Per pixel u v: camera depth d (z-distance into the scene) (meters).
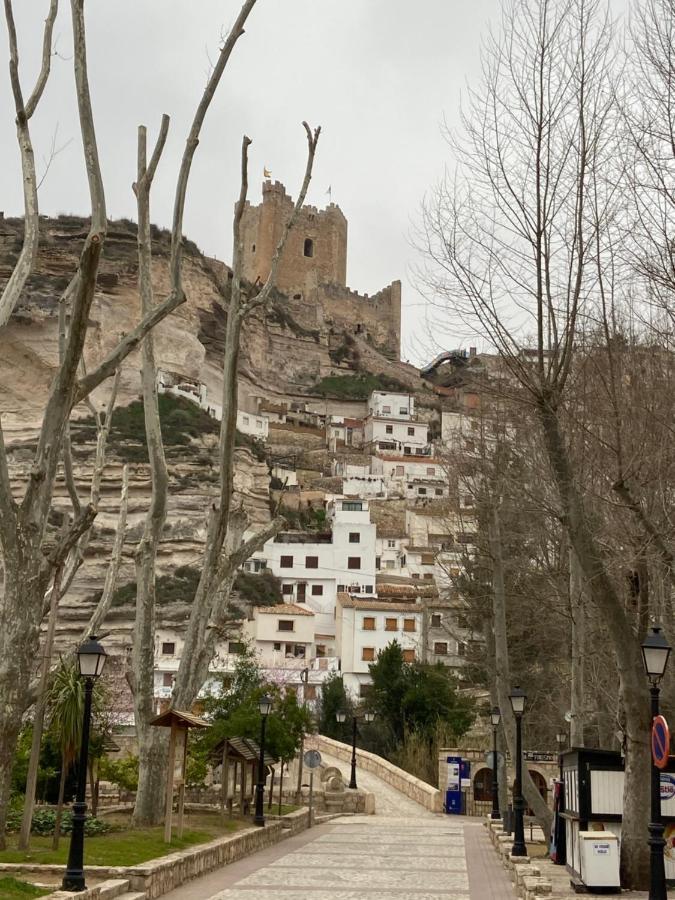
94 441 87.88
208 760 33.56
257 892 17.44
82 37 17.47
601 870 16.09
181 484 87.12
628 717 17.20
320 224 161.25
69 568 22.36
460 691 64.44
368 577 88.38
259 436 120.75
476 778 48.34
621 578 20.44
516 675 42.91
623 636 17.12
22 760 28.30
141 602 24.66
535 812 22.44
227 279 127.31
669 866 16.81
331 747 60.31
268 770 39.09
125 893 15.11
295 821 33.50
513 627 38.12
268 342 137.50
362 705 62.88
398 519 103.19
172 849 19.70
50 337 91.88
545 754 47.56
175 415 94.88
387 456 116.31
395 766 54.56
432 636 76.56
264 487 100.25
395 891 18.22
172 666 73.19
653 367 18.20
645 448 17.38
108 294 100.31
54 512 81.56
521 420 24.67
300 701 68.81
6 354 90.62
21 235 96.94
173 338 105.50
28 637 16.64
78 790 14.23
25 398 90.19
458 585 39.84
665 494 17.98
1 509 16.72
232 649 75.75
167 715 20.94
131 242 103.94
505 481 25.56
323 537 92.50
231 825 27.41
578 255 16.70
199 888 17.84
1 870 15.23
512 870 20.56
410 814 46.88
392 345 162.88
